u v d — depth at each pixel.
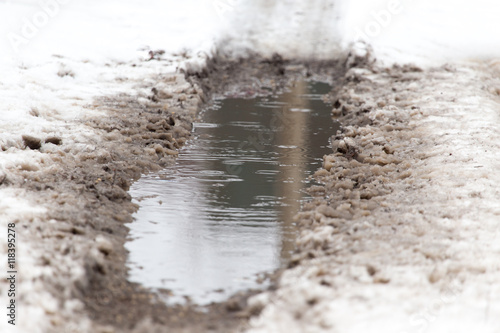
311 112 40.12
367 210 23.70
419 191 25.05
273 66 52.06
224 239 22.55
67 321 16.53
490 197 23.98
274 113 39.62
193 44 51.28
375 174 27.80
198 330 16.69
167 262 20.70
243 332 16.34
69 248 19.55
